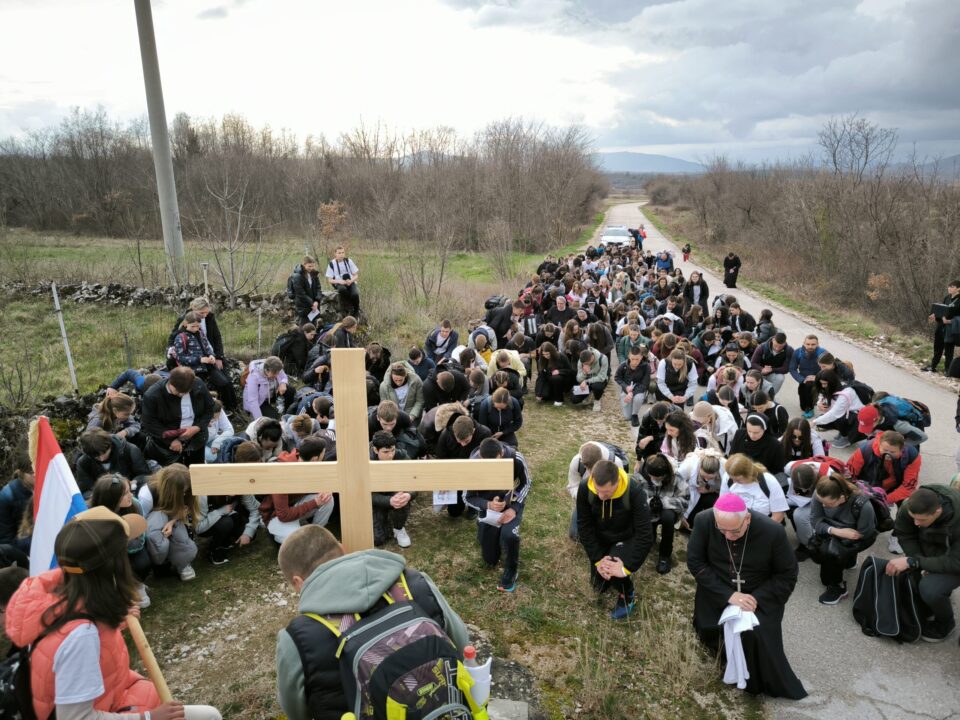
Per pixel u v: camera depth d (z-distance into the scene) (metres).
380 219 23.00
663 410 6.47
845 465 6.06
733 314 12.06
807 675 4.53
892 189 20.97
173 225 13.45
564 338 10.67
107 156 32.19
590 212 59.28
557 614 5.08
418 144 35.50
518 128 38.09
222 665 4.36
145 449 6.24
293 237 23.25
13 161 29.47
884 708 4.23
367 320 12.80
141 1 12.27
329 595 2.20
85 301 12.62
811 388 9.49
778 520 5.53
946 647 4.83
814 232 23.75
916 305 17.02
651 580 5.61
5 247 15.60
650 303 14.26
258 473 2.91
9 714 2.57
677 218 62.66
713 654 4.70
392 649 2.04
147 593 5.15
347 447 2.88
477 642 4.68
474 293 17.05
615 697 4.17
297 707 2.15
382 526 5.96
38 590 2.42
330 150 37.50
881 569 4.93
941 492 4.73
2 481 6.04
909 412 7.08
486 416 7.24
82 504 2.97
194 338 7.96
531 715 4.02
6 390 7.69
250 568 5.54
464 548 5.96
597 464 4.80
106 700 2.45
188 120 40.41
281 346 9.37
